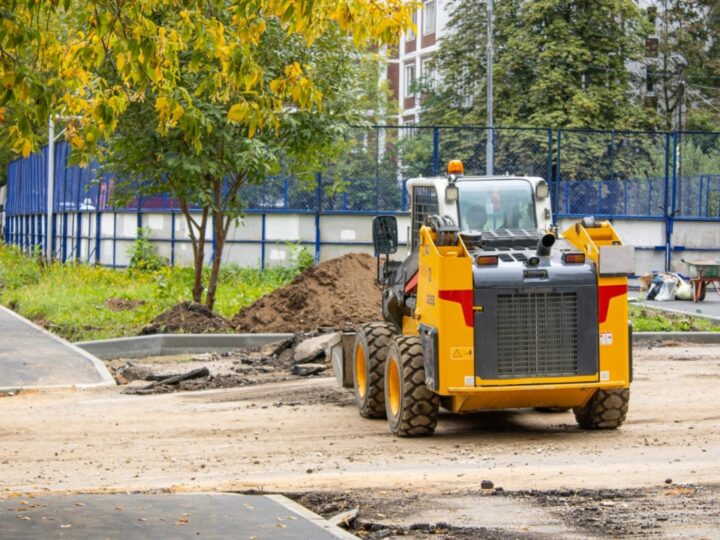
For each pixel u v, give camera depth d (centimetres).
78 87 1278
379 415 1738
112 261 4759
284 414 1795
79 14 1927
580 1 6581
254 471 1338
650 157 4619
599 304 1538
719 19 7412
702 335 2764
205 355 2558
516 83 6612
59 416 1803
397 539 966
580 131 4472
